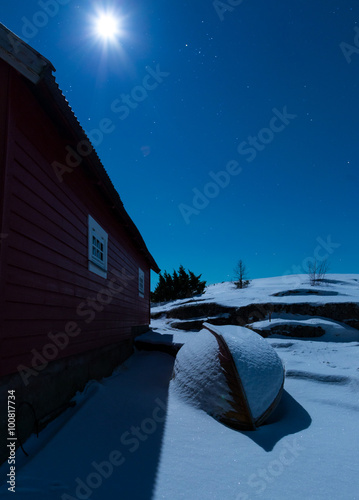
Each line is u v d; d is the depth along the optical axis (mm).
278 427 4574
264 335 10883
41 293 4258
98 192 7035
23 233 3818
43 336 4277
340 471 3303
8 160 3510
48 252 4527
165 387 6371
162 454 3746
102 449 3760
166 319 15969
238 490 3033
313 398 5523
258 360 5238
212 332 5797
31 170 4086
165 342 10094
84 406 4773
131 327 10438
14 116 3688
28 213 3969
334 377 6203
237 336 5758
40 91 3893
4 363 3303
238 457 3693
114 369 7980
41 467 3201
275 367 5344
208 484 3135
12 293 3508
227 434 4344
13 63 3506
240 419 4570
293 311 11953
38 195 4270
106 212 7785
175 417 4836
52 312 4594
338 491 2969
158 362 8930
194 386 5398
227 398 4793
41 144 4395
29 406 3828
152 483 3141
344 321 11188
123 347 9117
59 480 3049
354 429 4285
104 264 7484
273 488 3057
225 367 5082
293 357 8133
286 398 5586
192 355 6043
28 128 4035
